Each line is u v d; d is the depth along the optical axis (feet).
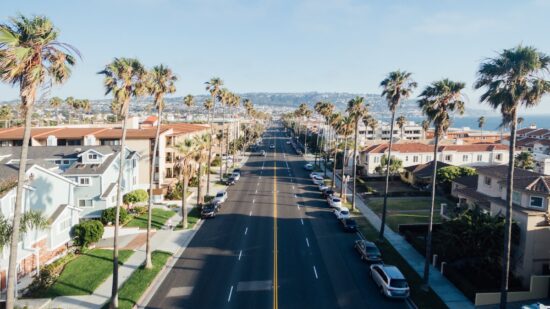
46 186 110.73
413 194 197.06
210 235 132.26
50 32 57.36
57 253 111.75
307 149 447.01
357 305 83.25
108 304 82.43
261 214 160.97
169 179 210.79
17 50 52.90
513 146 69.67
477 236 93.30
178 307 81.82
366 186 213.66
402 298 85.76
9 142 212.84
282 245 122.01
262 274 99.19
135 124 259.19
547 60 67.77
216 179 247.50
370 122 410.72
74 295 86.69
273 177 257.96
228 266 104.63
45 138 210.38
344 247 120.57
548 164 131.64
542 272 94.53
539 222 94.02
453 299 85.97
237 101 365.20
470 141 411.54
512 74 69.10
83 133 212.84
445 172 192.85
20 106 57.88
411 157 256.93
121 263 106.11
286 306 82.28
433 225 133.90
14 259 58.59
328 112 368.48
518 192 103.55
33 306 80.18
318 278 96.99
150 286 91.91
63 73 59.21
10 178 101.24
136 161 193.16
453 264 102.83
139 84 88.89
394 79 130.21
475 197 132.57
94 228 117.29
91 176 145.28
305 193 206.49
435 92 92.22
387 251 116.47
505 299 71.36
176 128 264.52
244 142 438.81
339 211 152.76
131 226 139.74
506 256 70.79
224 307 81.61
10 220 87.86
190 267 104.06
